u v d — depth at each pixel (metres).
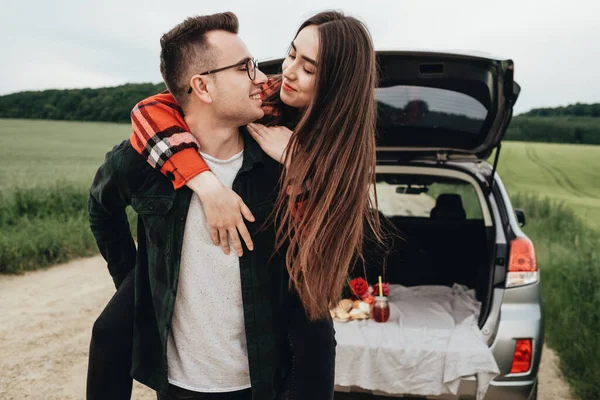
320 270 1.35
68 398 3.04
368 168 1.37
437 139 3.11
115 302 1.45
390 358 2.57
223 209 1.24
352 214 1.36
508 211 3.05
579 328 3.97
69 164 24.75
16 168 21.72
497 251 2.77
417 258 3.79
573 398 3.28
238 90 1.26
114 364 1.41
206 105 1.29
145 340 1.41
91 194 1.45
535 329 2.57
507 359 2.54
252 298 1.33
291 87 1.43
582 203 19.08
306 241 1.31
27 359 3.54
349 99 1.32
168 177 1.28
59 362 3.52
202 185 1.25
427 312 3.11
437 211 3.79
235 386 1.41
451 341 2.59
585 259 5.30
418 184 3.77
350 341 2.63
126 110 59.81
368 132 1.36
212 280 1.33
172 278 1.32
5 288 5.25
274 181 1.35
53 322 4.29
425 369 2.53
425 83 2.62
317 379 1.38
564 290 4.88
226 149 1.35
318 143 1.31
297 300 1.41
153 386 1.41
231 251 1.31
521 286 2.67
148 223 1.32
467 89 2.64
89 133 45.00
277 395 1.43
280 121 1.55
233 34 1.29
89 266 6.26
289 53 1.50
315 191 1.32
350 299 3.13
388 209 3.92
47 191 9.31
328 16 1.40
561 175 30.56
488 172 3.38
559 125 63.44
